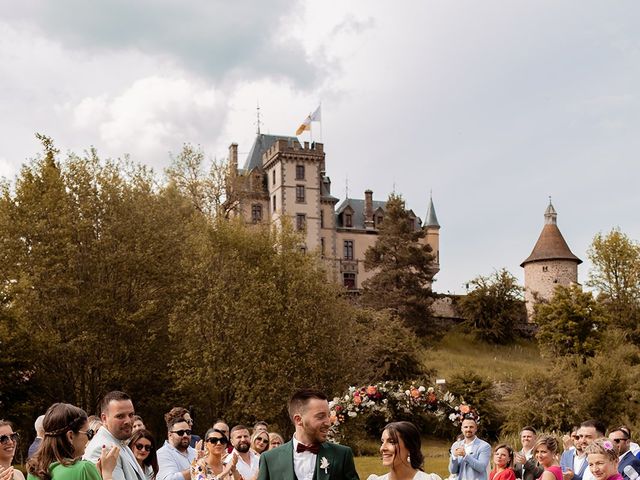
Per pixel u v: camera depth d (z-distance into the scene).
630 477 9.37
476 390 42.44
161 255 39.75
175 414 9.55
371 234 91.00
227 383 37.31
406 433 6.42
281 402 36.94
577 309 63.12
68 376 36.44
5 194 37.59
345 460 6.42
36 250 36.09
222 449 8.87
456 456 11.37
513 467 10.49
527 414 39.06
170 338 36.75
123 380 37.19
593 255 75.81
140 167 42.44
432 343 70.50
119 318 35.91
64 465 5.96
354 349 43.94
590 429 9.98
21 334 33.84
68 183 38.72
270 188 86.38
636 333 69.62
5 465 6.98
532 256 89.19
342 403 21.84
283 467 6.36
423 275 75.19
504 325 73.06
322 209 87.19
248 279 39.62
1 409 33.25
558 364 41.41
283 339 38.25
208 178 60.19
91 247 37.53
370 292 73.69
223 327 38.06
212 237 41.06
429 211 101.31
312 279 41.91
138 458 7.85
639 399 39.06
